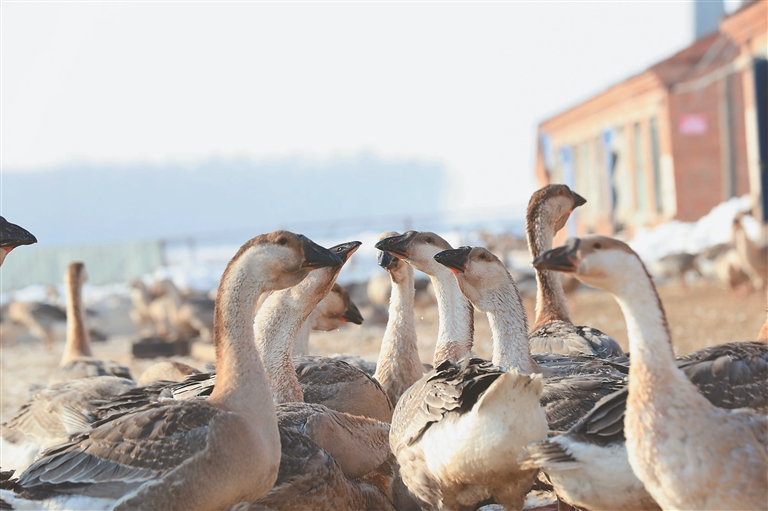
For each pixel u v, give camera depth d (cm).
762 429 268
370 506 325
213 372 375
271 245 305
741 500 262
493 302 344
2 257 330
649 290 270
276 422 303
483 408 286
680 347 603
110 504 293
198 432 294
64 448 302
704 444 263
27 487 300
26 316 1043
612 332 726
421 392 308
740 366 323
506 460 287
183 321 858
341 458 331
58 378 450
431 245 375
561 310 424
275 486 306
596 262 270
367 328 923
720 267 926
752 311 777
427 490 308
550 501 350
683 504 265
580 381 332
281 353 358
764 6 1152
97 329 1044
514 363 341
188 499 291
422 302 954
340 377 371
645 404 267
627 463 279
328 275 360
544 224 423
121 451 295
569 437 283
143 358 789
